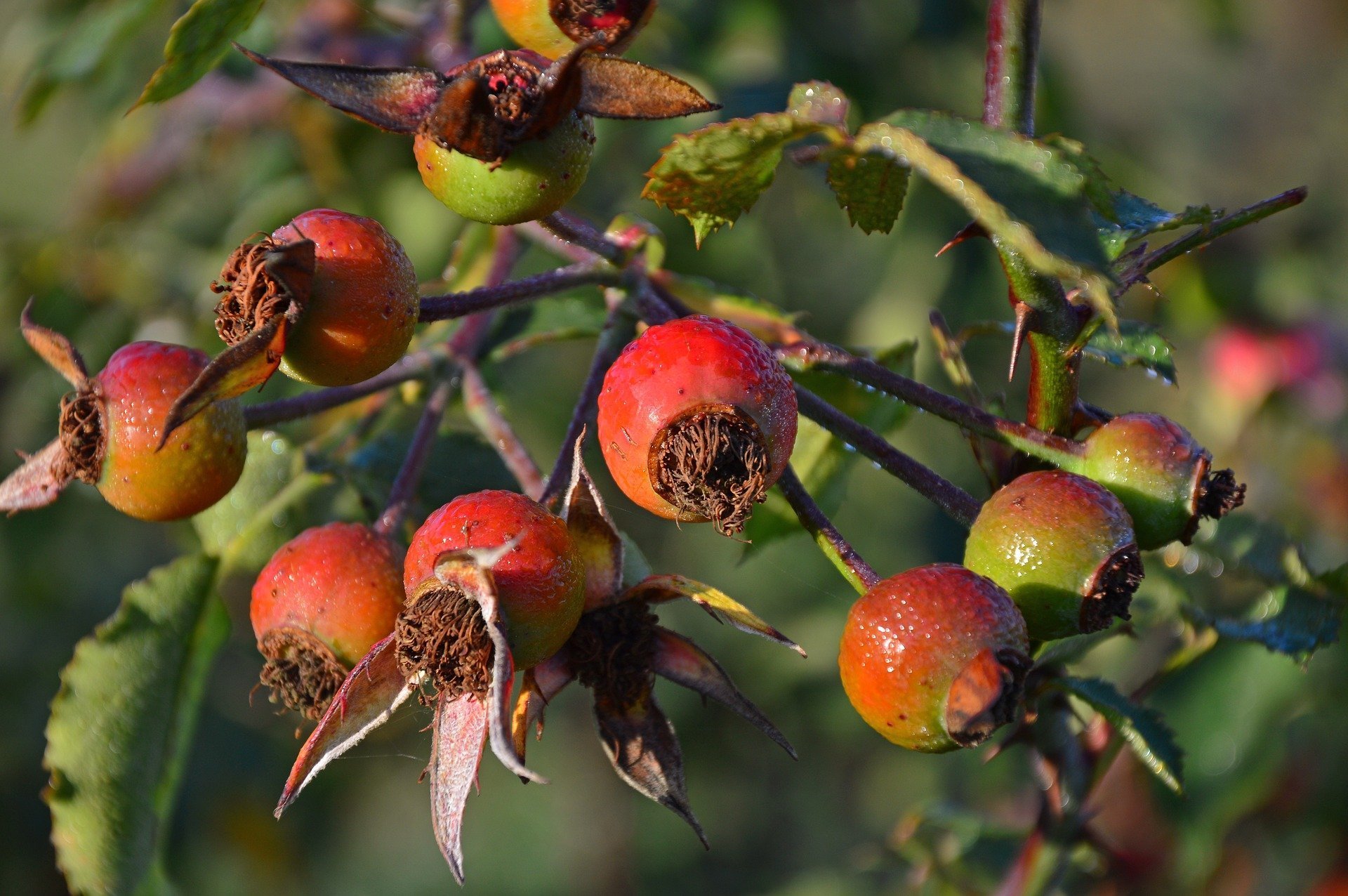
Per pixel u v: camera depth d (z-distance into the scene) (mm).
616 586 347
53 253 468
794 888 533
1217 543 382
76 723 374
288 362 346
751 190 343
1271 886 426
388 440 392
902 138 331
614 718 347
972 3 484
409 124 344
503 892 873
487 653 338
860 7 480
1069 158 330
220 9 352
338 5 440
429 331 395
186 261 482
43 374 474
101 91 471
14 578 555
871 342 520
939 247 509
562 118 345
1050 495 347
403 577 357
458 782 339
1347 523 526
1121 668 443
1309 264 565
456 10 413
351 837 849
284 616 355
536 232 394
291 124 452
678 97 344
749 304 385
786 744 345
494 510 338
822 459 386
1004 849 438
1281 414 546
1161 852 408
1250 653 404
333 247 344
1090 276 325
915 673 338
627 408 339
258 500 387
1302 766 423
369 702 342
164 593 381
